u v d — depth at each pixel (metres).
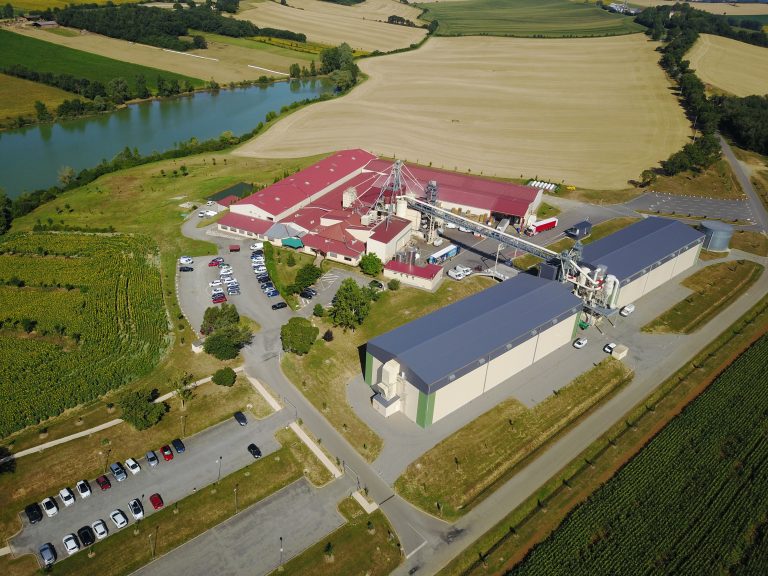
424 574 65.94
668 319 114.25
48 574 64.88
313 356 99.62
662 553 67.56
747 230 152.75
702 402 90.62
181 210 152.50
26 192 159.62
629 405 91.94
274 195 148.50
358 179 170.50
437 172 168.38
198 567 66.06
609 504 73.38
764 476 77.38
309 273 117.31
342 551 68.12
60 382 92.19
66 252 130.25
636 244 124.06
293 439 83.19
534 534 70.88
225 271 122.94
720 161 199.25
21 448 80.75
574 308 102.38
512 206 148.38
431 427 85.50
